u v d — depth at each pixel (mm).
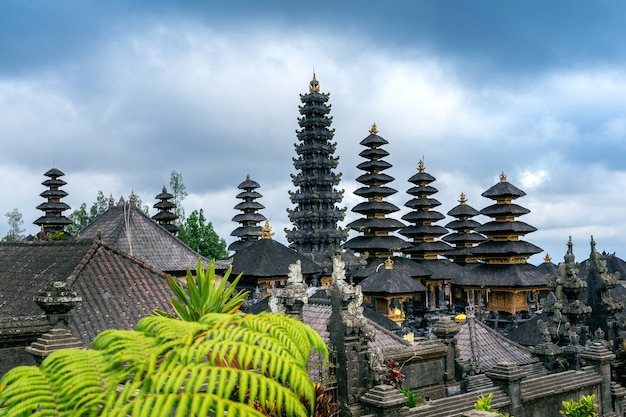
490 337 35438
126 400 6305
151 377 6258
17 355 20500
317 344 7840
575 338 28719
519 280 67875
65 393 6438
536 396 24047
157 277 27688
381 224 83750
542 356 29109
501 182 74250
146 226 42438
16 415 6582
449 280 82500
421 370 25812
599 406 26516
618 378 29422
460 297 84250
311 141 83875
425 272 80375
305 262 70750
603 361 26734
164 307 25781
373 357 21344
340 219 83625
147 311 25250
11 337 20250
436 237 89500
